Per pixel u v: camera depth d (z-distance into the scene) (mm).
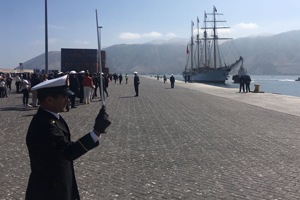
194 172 6047
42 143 2521
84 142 2561
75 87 16547
